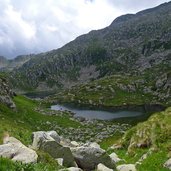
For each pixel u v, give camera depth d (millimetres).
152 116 38812
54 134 30172
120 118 155375
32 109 115125
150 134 34875
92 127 109062
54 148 23812
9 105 89188
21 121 80625
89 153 24984
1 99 87688
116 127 115812
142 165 27531
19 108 98438
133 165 26312
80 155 24922
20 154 19172
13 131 32844
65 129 97000
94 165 24844
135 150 34625
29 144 26547
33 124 89312
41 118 101500
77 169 19531
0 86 93938
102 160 25109
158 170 25828
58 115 121062
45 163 19078
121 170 25438
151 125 36281
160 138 31969
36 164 17641
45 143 23766
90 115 167500
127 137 40406
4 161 14703
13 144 20266
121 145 39812
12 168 14570
